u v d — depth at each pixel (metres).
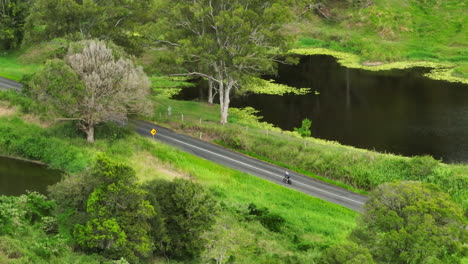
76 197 36.25
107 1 81.06
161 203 37.47
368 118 76.38
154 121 69.19
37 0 80.50
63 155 57.09
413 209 31.06
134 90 59.19
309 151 60.53
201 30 69.69
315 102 83.31
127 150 58.12
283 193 52.47
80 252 34.31
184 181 38.59
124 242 33.12
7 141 59.88
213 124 68.19
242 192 51.75
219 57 65.94
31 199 41.38
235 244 37.34
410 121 74.94
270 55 81.94
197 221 37.12
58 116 59.03
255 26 67.25
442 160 62.25
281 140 62.91
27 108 65.56
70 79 55.81
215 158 60.03
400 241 29.97
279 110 79.38
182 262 36.22
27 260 29.95
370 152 60.81
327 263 29.78
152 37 71.81
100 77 57.62
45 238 34.47
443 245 30.31
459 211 31.39
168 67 71.06
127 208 34.47
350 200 52.56
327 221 46.56
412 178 55.12
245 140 63.03
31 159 58.44
